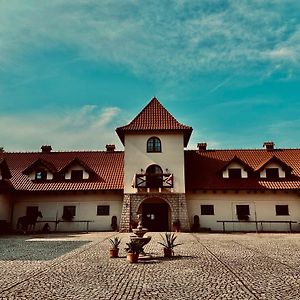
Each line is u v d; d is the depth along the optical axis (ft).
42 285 30.17
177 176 102.17
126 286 29.66
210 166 113.29
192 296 26.37
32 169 110.11
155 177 102.58
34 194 107.34
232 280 31.86
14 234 93.66
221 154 119.96
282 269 37.40
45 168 109.81
